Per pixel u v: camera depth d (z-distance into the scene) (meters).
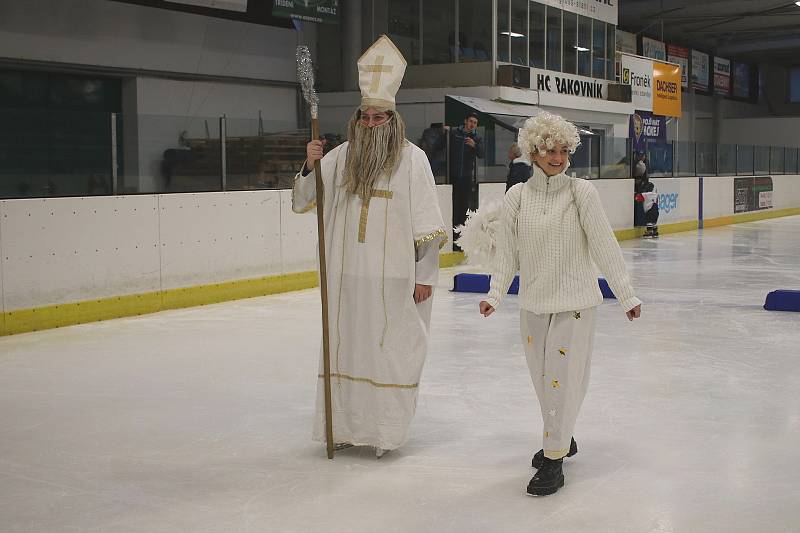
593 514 3.85
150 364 6.96
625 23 33.44
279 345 7.70
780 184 27.05
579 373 4.11
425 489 4.18
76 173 8.92
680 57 36.34
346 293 4.66
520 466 4.51
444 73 21.56
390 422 4.59
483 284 10.85
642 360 6.99
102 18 16.22
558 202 4.10
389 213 4.57
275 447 4.85
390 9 21.69
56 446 4.89
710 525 3.72
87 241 8.94
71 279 8.81
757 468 4.44
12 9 14.95
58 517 3.87
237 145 10.52
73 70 15.90
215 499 4.07
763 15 32.22
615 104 25.38
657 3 30.64
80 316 8.88
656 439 4.93
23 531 3.72
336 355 4.68
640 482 4.25
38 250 8.52
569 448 4.28
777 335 8.04
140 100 17.09
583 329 4.09
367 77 4.61
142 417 5.46
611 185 18.64
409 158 4.59
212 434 5.10
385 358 4.57
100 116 9.10
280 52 20.02
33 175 8.59
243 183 10.62
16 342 7.95
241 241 10.57
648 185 19.39
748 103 43.44
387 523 3.76
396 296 4.57
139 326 8.73
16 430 5.20
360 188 4.59
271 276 10.98
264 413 5.54
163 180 9.75
